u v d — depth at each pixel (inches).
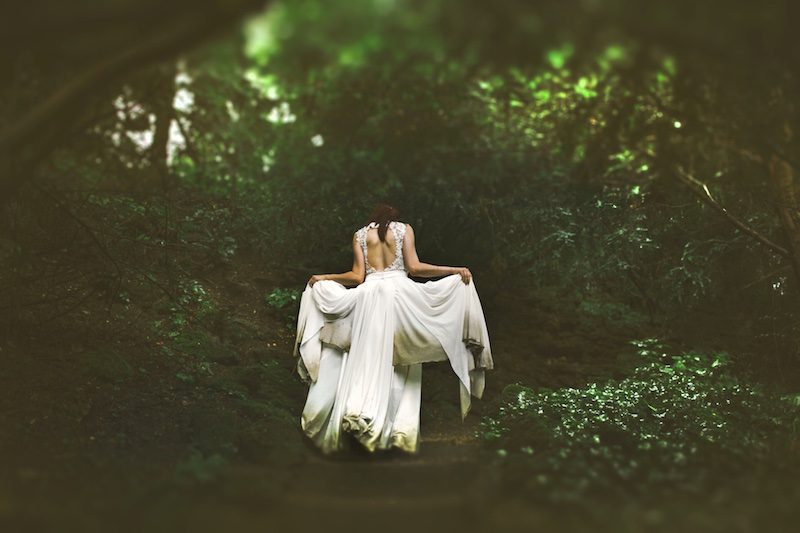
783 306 353.1
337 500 183.2
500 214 378.9
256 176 420.5
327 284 273.9
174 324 331.3
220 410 269.0
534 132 381.4
